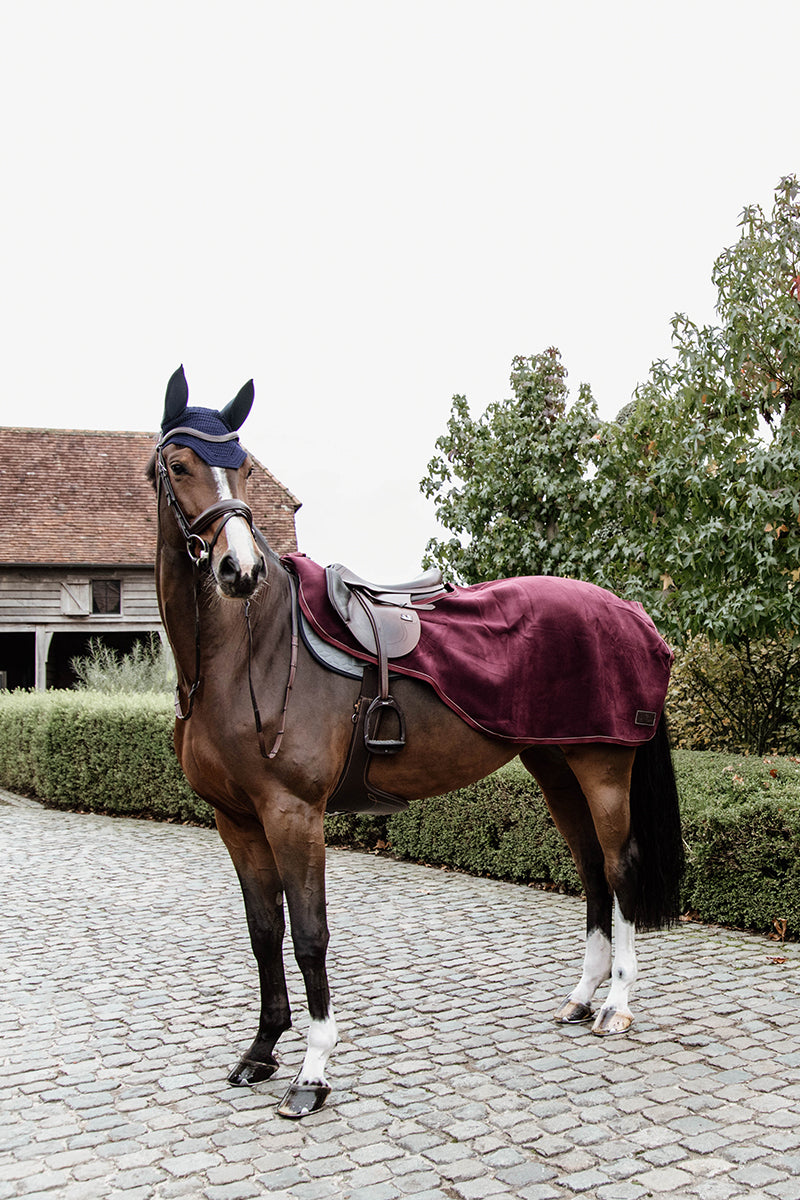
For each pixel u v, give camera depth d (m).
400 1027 3.63
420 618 3.32
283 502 20.66
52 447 20.67
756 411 6.38
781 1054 3.23
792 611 5.85
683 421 6.62
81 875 6.97
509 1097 2.96
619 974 3.51
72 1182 2.54
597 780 3.48
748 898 4.82
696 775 5.49
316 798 2.94
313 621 3.05
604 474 7.25
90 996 4.23
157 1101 3.06
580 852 3.77
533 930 5.03
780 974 4.12
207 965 4.68
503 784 6.15
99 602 18.89
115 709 9.87
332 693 3.03
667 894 3.58
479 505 8.34
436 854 6.77
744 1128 2.70
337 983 4.21
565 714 3.38
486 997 3.96
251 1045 3.37
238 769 2.91
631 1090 2.97
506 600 3.50
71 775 10.41
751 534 5.90
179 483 2.84
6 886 6.63
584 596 3.56
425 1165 2.55
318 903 2.93
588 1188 2.41
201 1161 2.63
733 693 7.61
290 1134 2.77
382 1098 2.99
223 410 2.97
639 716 3.49
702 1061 3.19
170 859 7.54
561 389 8.50
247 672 2.93
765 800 4.75
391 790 3.26
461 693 3.23
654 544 6.74
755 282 6.34
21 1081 3.27
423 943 4.84
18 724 11.74
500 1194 2.39
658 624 6.56
